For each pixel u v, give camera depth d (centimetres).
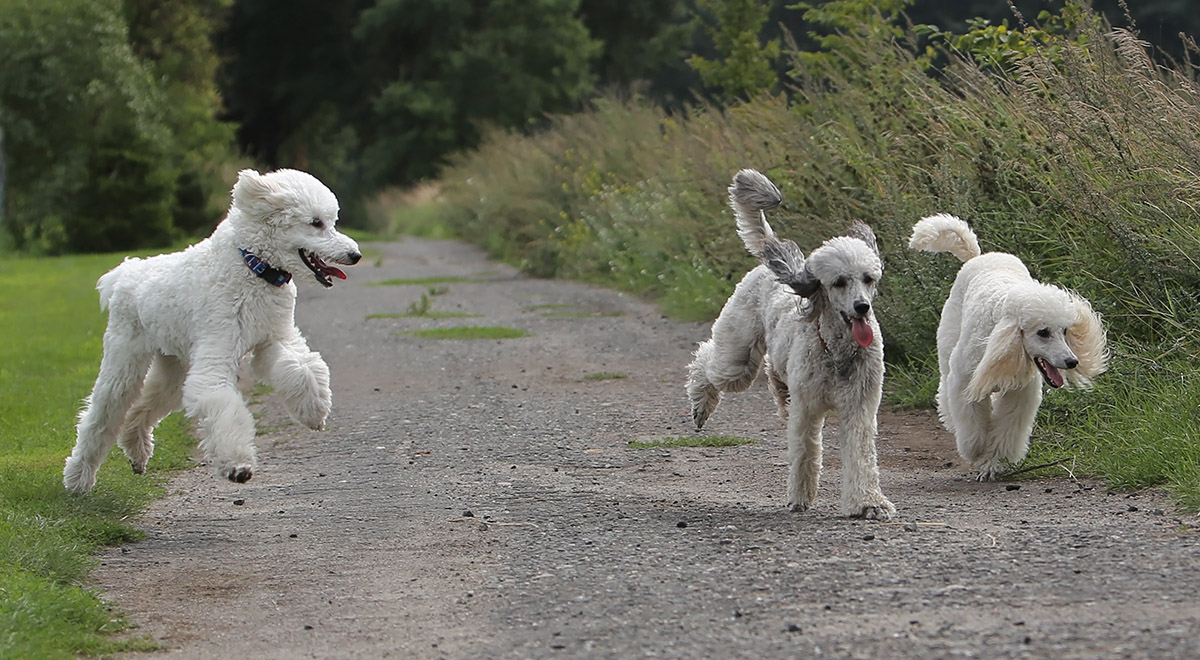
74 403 1268
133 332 862
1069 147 1140
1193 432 830
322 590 670
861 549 676
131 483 932
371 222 5650
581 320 1888
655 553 697
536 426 1134
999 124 1264
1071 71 1162
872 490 767
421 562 712
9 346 1770
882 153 1434
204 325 815
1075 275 1102
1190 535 668
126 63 4262
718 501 836
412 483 928
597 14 6241
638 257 2270
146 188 4197
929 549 667
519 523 788
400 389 1359
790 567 648
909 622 545
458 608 623
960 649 507
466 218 4025
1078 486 839
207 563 736
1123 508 752
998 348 848
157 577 709
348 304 2245
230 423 782
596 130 2950
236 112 6788
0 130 3919
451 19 5794
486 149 4169
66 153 4138
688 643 544
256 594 670
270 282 830
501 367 1478
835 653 515
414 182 5819
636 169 2581
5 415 1221
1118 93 1121
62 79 4084
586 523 779
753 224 919
